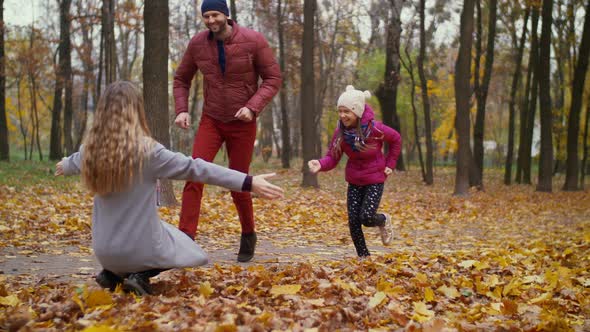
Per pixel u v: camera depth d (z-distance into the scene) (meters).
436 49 34.50
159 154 3.69
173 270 4.79
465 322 3.88
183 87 5.67
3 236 7.49
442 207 15.45
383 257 6.16
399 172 34.56
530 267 6.36
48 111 52.00
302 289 4.27
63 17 30.72
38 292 4.06
